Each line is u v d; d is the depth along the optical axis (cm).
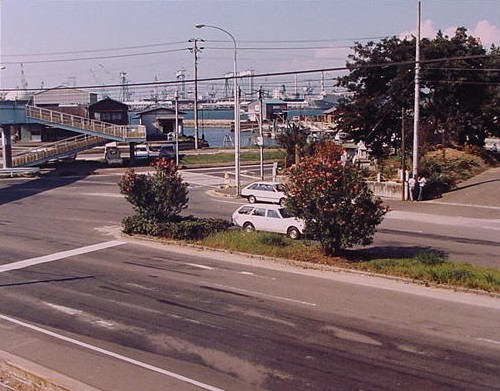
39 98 10075
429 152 5103
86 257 2467
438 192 4131
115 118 8831
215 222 2838
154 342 1506
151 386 1247
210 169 6394
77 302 1853
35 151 6034
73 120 6109
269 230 2864
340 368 1315
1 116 5597
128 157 6981
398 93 5144
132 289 1983
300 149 5150
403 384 1227
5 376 1231
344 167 2288
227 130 15475
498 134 5516
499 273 2006
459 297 1838
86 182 5288
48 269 2275
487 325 1583
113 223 3275
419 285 1972
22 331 1603
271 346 1456
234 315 1697
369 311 1709
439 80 5134
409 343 1456
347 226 2225
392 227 3136
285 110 12419
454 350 1409
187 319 1672
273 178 4919
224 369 1329
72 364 1373
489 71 5278
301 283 2019
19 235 2977
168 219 2933
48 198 4350
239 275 2138
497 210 3575
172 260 2384
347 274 2123
